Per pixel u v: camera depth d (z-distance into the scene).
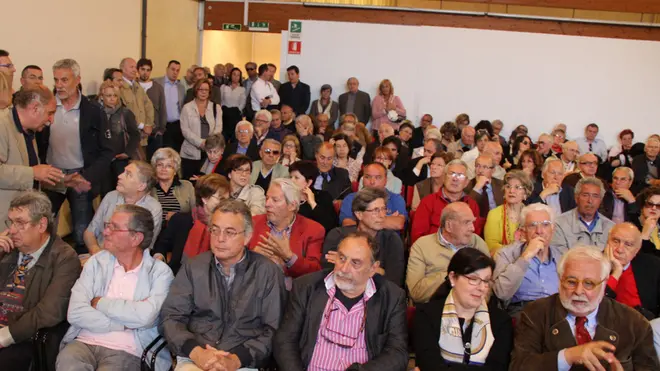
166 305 2.97
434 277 3.58
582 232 4.26
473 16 10.33
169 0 9.77
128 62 7.22
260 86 9.48
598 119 10.33
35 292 3.10
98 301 2.98
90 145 4.98
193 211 4.27
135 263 3.12
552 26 10.28
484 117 10.46
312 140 7.64
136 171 3.92
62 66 4.79
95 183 4.94
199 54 11.20
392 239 3.92
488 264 2.79
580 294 2.64
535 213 3.43
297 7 10.67
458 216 3.58
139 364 3.01
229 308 2.98
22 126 3.76
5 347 2.96
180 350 2.80
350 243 2.81
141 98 7.34
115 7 8.01
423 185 5.41
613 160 9.52
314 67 10.51
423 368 2.84
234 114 9.22
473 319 2.86
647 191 4.45
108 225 3.07
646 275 3.69
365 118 10.23
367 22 10.42
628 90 10.23
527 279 3.49
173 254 3.79
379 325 2.88
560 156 8.84
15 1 5.83
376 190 3.79
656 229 4.51
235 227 2.90
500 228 4.40
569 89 10.31
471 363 2.82
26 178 3.64
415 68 10.43
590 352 2.49
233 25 10.91
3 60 5.12
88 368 2.88
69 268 3.12
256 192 4.65
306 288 2.93
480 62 10.36
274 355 2.88
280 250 3.41
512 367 2.77
